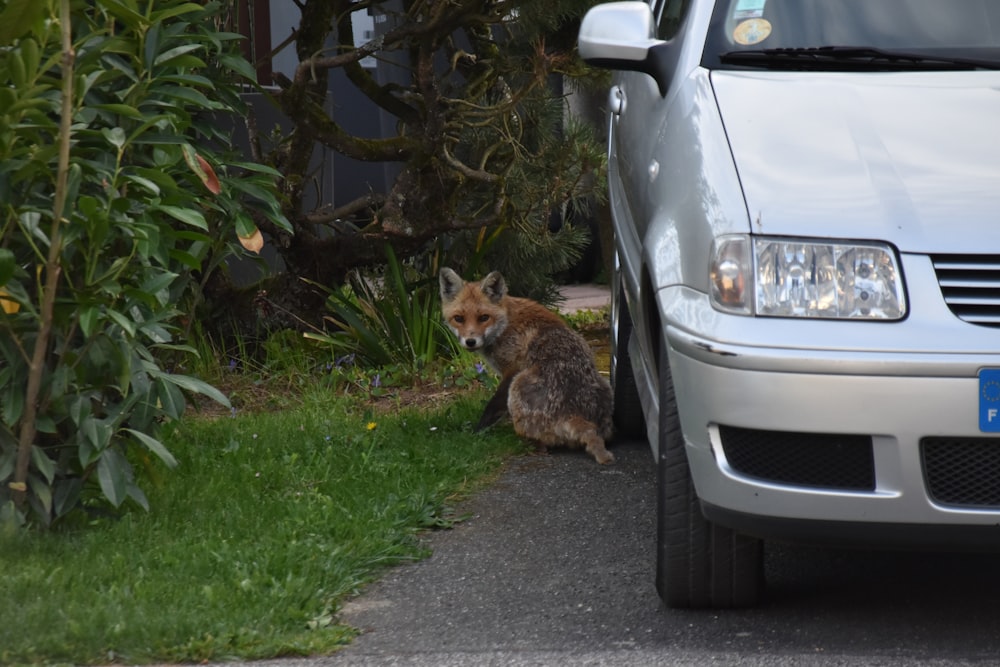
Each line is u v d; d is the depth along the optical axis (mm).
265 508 9195
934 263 6273
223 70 10812
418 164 14555
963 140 6895
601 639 6902
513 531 9125
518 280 17094
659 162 7996
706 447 6535
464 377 14227
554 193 15227
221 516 8969
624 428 12047
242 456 10680
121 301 8523
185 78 8398
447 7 13234
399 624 7262
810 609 7305
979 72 7691
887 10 8258
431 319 15055
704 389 6457
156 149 8531
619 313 11250
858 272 6297
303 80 13531
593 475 10664
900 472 6141
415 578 8133
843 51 7898
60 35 7883
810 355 6168
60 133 7609
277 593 7422
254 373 14469
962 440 6148
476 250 16016
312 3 14320
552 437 11359
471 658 6547
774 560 8266
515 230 15516
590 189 15922
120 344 8242
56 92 7969
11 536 7957
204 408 13344
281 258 16250
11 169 7730
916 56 7855
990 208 6398
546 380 11469
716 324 6430
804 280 6348
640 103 9625
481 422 12047
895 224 6375
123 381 8172
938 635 6809
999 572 7914
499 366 12570
